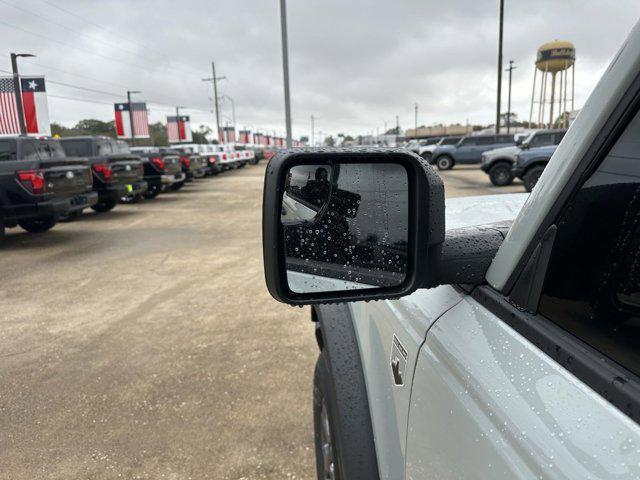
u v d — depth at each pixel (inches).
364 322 62.7
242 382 125.2
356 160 33.7
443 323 38.6
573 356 25.8
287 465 92.4
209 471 91.5
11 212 317.1
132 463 94.5
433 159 960.3
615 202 26.0
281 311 179.3
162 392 121.3
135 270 249.4
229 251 291.1
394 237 34.3
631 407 22.0
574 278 27.5
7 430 107.2
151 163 606.2
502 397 28.5
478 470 29.4
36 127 805.2
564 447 23.5
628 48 24.2
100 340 156.9
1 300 204.2
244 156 1481.3
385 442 52.6
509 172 611.5
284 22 687.1
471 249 36.0
